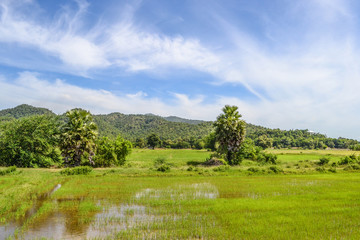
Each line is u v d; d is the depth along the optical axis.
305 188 20.17
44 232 10.66
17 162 36.69
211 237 10.07
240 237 10.05
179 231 10.64
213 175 28.45
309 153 78.94
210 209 13.88
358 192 18.39
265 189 19.84
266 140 136.75
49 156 39.56
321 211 13.46
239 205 14.65
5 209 13.27
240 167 36.47
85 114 38.03
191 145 156.25
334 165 41.16
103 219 12.33
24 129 37.59
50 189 19.80
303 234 10.33
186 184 22.12
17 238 10.01
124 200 16.17
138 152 88.00
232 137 42.59
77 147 35.56
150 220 12.17
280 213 13.20
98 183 22.53
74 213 13.34
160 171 30.16
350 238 9.90
